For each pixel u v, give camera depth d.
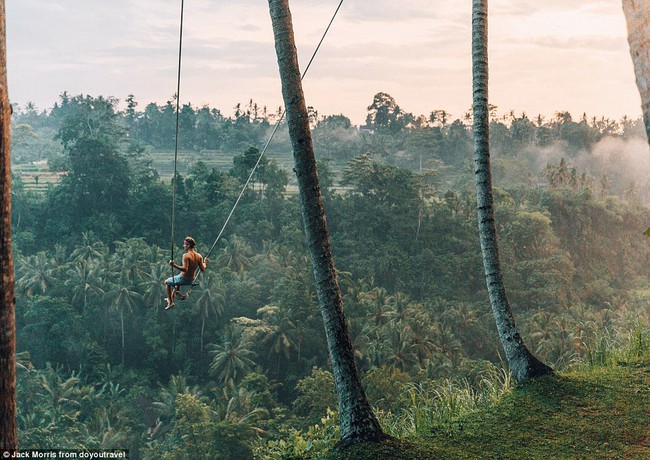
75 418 66.06
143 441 71.88
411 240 127.00
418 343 82.94
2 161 5.74
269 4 10.63
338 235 128.00
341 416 9.64
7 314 5.83
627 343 13.67
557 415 10.09
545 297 112.50
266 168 133.50
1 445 5.79
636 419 9.64
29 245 123.81
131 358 96.31
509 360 12.27
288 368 88.00
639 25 2.36
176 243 126.12
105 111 163.25
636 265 148.25
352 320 87.69
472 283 120.25
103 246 117.81
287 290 93.38
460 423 10.23
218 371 90.00
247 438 56.75
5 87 5.80
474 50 13.02
